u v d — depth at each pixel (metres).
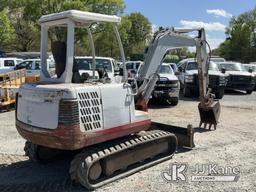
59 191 5.52
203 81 9.33
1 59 21.91
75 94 5.15
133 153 6.25
